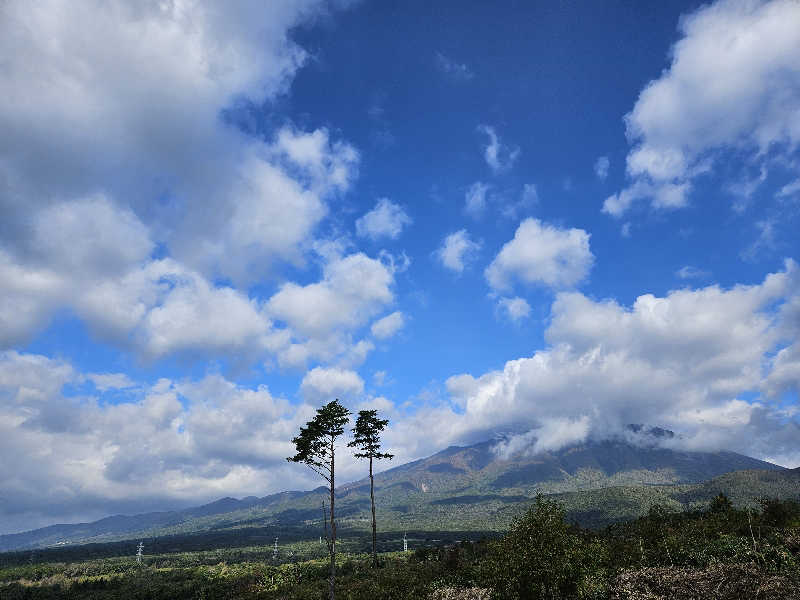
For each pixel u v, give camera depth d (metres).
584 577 21.52
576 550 21.77
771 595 19.73
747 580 21.67
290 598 50.03
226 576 94.25
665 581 23.70
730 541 27.80
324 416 43.91
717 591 21.27
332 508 43.28
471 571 36.34
